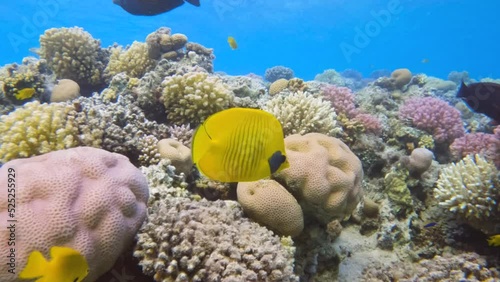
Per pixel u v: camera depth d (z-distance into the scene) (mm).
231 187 1573
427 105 2832
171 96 1958
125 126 1639
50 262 646
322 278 1507
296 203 1306
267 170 565
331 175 1353
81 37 2883
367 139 2377
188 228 956
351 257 1640
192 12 14094
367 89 3455
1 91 2484
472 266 1414
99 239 878
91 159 994
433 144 2604
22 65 3225
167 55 2934
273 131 557
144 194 1073
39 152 1409
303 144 1471
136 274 1024
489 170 1619
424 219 1865
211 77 2078
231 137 521
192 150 491
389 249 1724
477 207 1560
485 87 1533
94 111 1574
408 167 2016
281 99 2180
